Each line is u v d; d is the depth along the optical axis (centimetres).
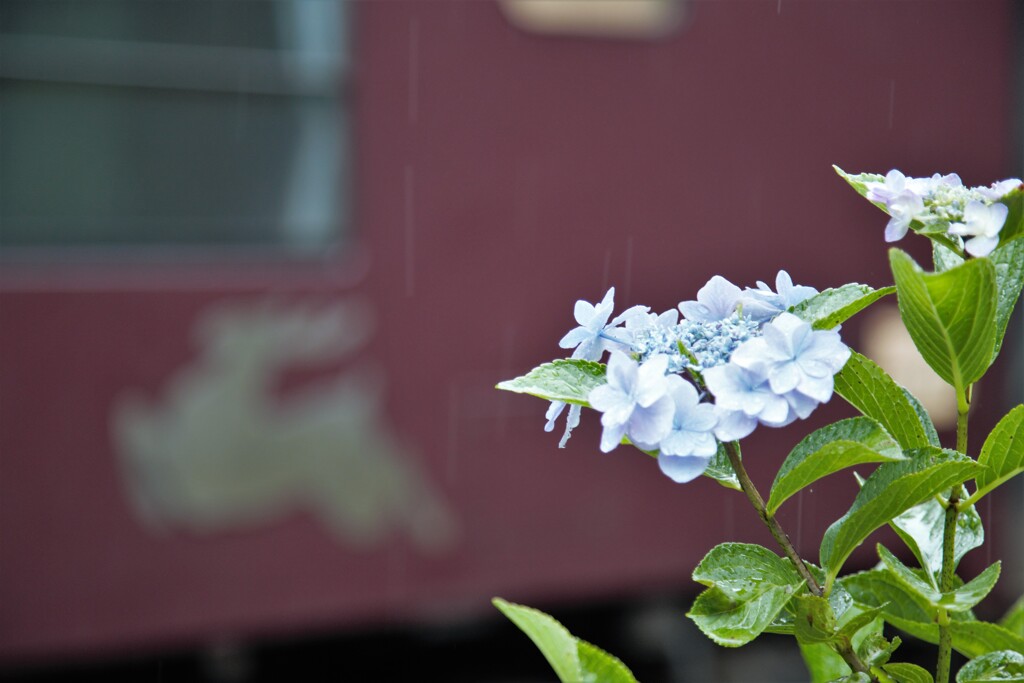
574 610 604
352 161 489
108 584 471
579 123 502
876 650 101
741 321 94
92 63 475
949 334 96
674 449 85
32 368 459
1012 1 555
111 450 469
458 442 502
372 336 491
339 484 494
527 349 503
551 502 516
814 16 527
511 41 494
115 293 466
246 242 492
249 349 482
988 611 582
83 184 475
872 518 96
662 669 600
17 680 555
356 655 618
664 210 513
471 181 493
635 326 100
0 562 457
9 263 461
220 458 480
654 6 511
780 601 94
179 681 587
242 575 486
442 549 504
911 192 96
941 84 546
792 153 527
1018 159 559
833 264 536
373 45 484
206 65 487
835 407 526
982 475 102
